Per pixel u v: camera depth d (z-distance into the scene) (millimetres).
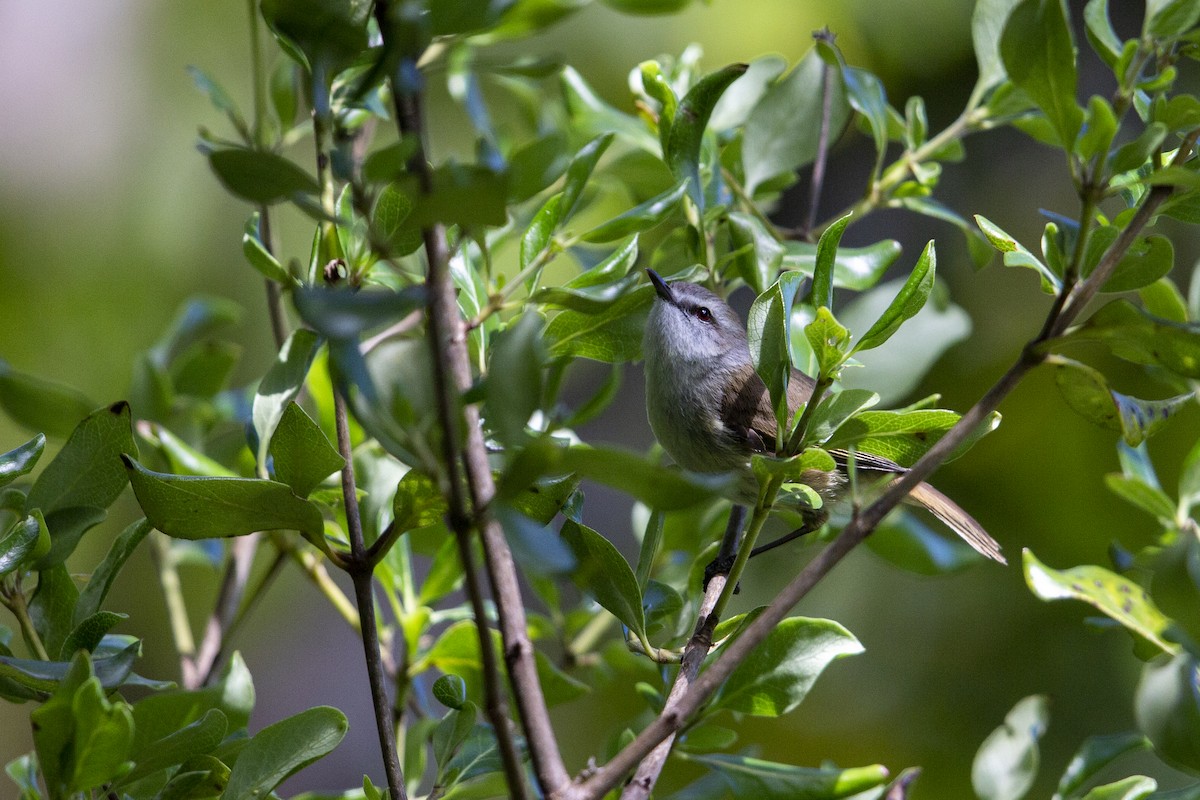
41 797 4895
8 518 6281
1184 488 6617
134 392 8625
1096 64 13898
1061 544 11961
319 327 3410
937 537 8406
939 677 12000
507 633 3863
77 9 13023
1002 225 13531
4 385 8531
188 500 4699
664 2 7223
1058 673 11750
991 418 5098
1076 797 6637
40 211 12742
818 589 12188
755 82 8953
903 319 4867
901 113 13109
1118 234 4793
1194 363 4121
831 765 6551
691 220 7121
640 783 4727
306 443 4820
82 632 4797
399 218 5109
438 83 11680
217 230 12852
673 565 8180
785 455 4957
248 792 4844
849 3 12469
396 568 7176
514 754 3426
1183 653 5281
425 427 3549
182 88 12883
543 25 7121
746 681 5738
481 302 6195
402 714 7000
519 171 4496
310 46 4188
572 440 7340
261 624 12961
